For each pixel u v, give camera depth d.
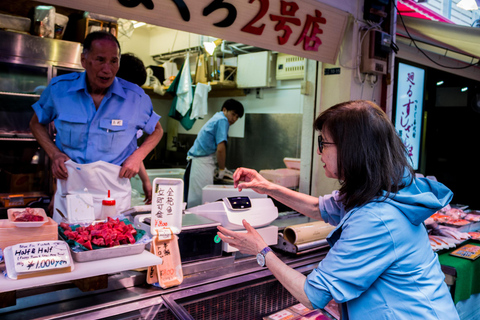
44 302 1.44
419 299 1.16
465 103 6.31
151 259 1.53
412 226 1.21
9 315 1.34
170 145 6.84
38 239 1.45
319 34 3.02
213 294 1.69
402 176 1.23
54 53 3.62
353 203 1.23
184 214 2.06
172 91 5.30
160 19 2.23
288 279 1.28
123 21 4.68
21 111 3.73
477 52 4.24
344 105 1.27
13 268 1.28
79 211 1.84
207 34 2.45
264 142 5.21
